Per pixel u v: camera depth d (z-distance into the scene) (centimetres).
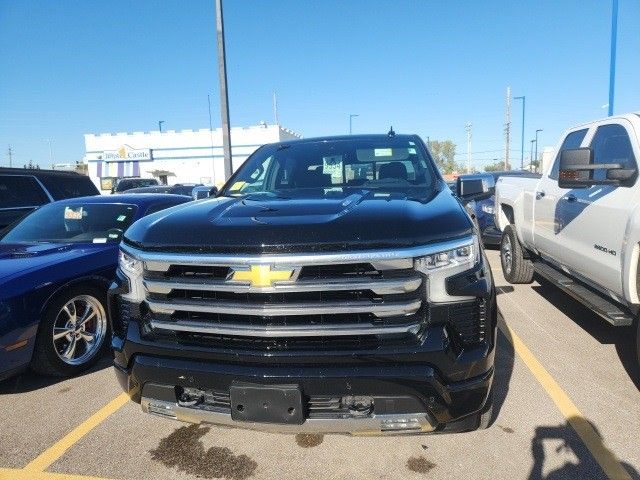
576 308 545
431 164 358
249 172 388
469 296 225
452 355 220
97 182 4822
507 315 523
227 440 302
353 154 379
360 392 219
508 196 646
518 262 625
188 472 272
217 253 229
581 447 283
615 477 257
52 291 386
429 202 269
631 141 374
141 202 536
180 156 4684
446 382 221
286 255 220
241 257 223
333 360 220
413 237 221
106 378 401
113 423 327
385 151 377
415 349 216
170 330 242
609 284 380
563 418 314
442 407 220
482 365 227
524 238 599
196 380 234
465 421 230
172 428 319
